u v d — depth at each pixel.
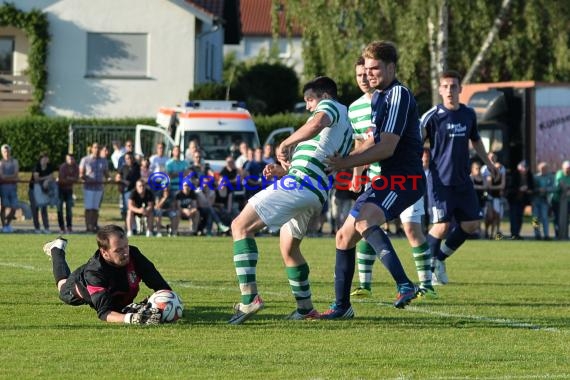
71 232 66.00
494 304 30.86
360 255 31.08
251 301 25.78
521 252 55.06
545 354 22.05
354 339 23.77
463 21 106.44
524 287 36.09
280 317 27.17
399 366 20.50
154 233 65.44
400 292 25.22
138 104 116.56
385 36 104.25
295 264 26.67
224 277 37.84
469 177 35.81
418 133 26.02
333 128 25.78
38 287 33.25
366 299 31.80
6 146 65.56
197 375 19.38
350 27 103.50
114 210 86.62
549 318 27.75
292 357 21.33
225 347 22.45
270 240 60.91
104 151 67.38
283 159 25.34
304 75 108.00
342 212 66.69
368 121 29.45
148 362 20.64
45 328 24.81
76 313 27.28
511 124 90.31
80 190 94.50
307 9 105.56
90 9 115.69
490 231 74.81
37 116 109.12
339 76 104.62
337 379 19.08
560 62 105.12
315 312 26.95
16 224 73.56
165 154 78.06
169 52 116.19
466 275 40.94
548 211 70.44
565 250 56.75
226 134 83.38
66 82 116.12
